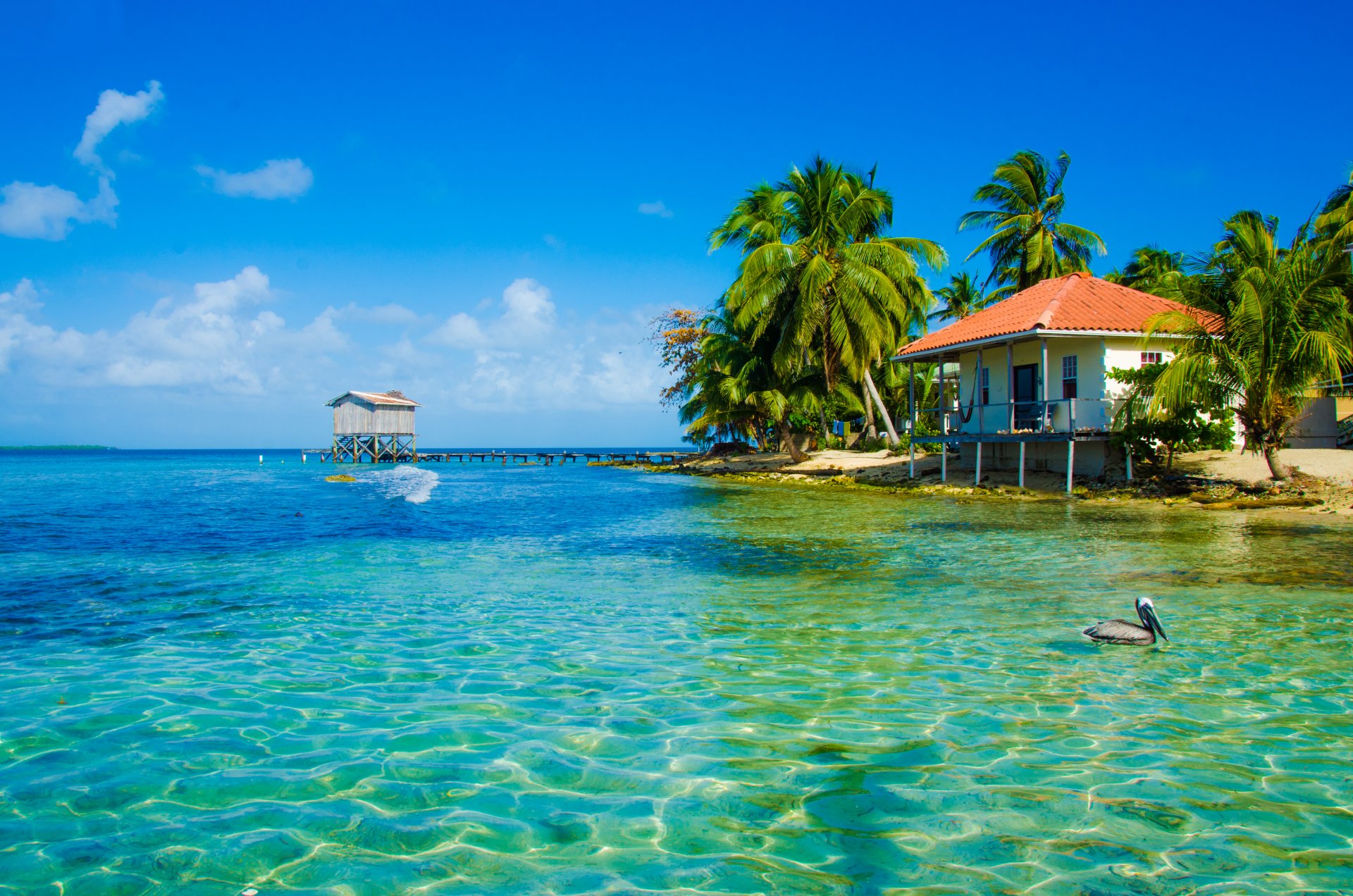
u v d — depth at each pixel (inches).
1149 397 885.2
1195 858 146.9
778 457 1779.0
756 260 1338.6
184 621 345.1
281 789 175.6
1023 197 1478.8
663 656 285.9
